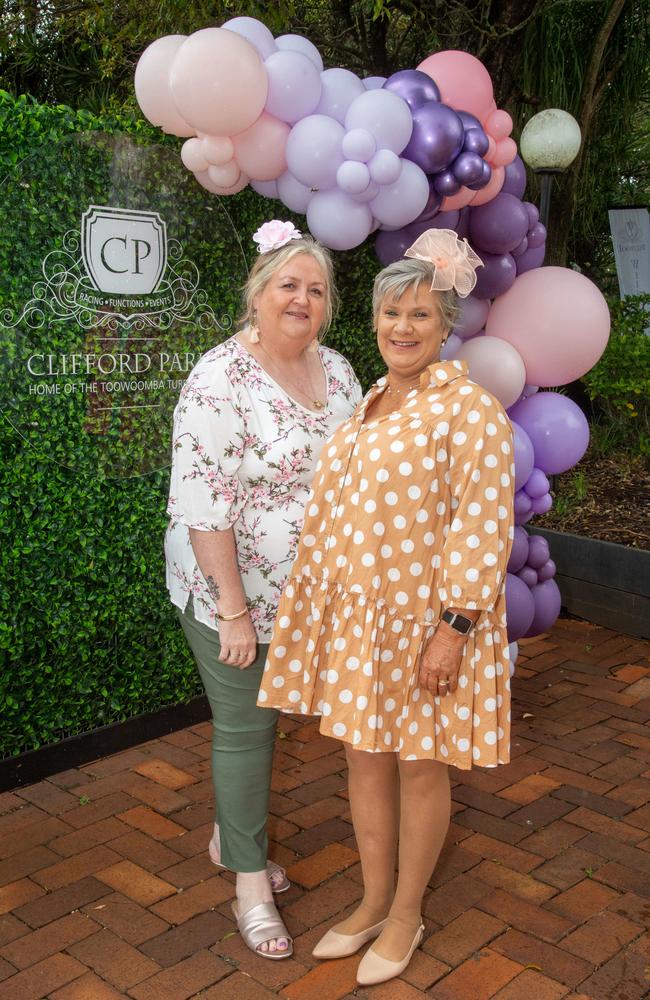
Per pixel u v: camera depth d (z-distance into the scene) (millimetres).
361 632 2043
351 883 2688
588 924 2494
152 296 3227
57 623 3238
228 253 3395
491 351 3395
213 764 2387
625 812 3078
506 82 5969
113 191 3070
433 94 3037
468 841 2898
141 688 3549
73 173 2975
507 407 3520
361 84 2990
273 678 2201
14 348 2945
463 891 2639
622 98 7270
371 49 6211
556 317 3416
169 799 3160
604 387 5781
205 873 2740
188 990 2248
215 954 2381
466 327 3596
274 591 2291
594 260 9398
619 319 6129
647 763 3418
